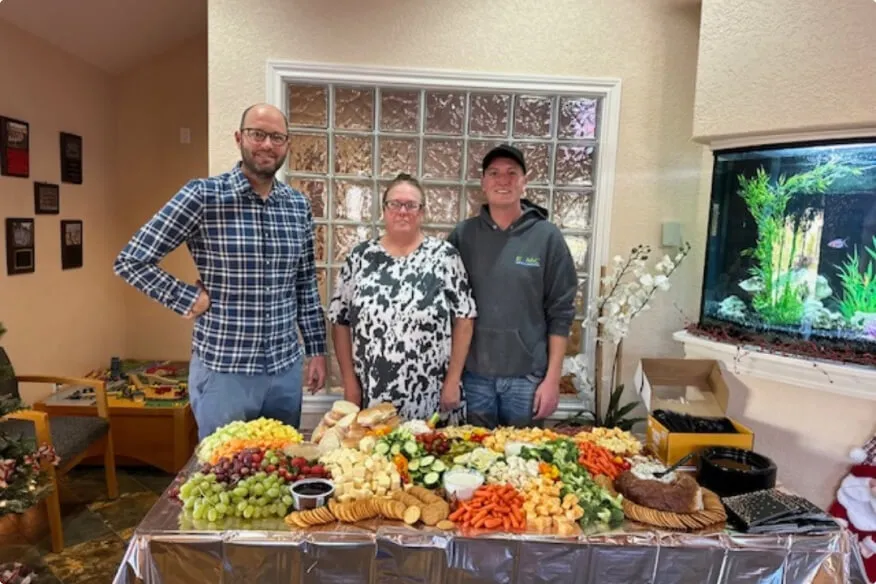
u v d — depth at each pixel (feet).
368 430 5.76
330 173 8.25
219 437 5.63
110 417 9.66
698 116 7.57
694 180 8.41
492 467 5.19
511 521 4.57
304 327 7.09
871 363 6.40
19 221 9.62
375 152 8.26
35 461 5.79
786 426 7.34
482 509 4.61
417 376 6.53
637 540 4.49
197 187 6.00
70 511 8.79
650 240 8.49
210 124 7.86
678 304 8.64
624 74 8.18
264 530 4.43
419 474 5.12
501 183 6.61
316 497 4.65
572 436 6.35
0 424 7.21
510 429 6.24
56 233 10.69
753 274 7.39
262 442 5.52
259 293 6.23
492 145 8.34
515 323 6.76
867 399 6.79
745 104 7.09
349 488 4.78
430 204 8.41
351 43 7.88
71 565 7.46
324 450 5.50
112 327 12.82
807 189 6.83
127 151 12.84
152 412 9.73
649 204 8.43
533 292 6.77
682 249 8.52
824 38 6.42
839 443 7.10
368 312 6.49
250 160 5.96
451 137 8.27
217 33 7.74
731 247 7.66
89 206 11.82
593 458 5.52
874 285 6.43
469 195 8.41
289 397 6.66
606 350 8.65
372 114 8.19
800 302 6.97
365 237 8.39
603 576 4.50
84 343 11.72
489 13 7.96
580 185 8.47
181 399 10.07
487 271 6.80
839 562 4.58
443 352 6.66
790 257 7.02
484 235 6.88
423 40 7.95
